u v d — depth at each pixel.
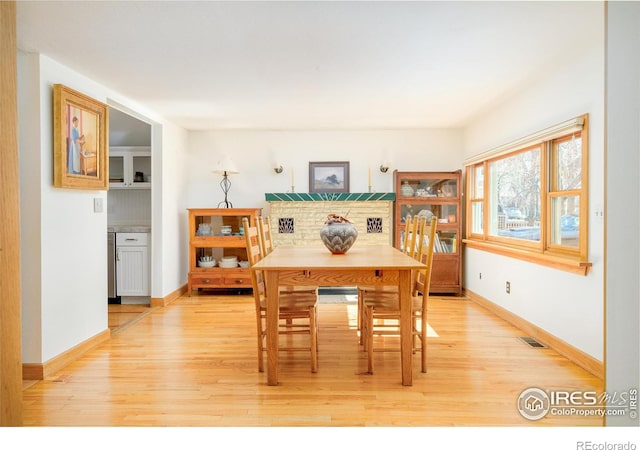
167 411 2.20
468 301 4.95
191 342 3.39
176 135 5.23
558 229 3.32
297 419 2.10
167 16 2.26
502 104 4.22
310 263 2.65
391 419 2.10
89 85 3.33
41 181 2.70
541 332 3.36
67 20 2.29
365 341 3.27
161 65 3.02
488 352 3.11
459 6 2.16
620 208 1.72
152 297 4.73
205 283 5.27
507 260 4.05
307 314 2.73
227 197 5.70
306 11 2.21
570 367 2.81
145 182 5.36
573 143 3.09
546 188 3.40
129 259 4.82
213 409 2.21
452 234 5.29
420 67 3.10
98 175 3.29
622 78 1.71
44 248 2.73
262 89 3.66
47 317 2.75
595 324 2.68
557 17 2.29
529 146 3.67
